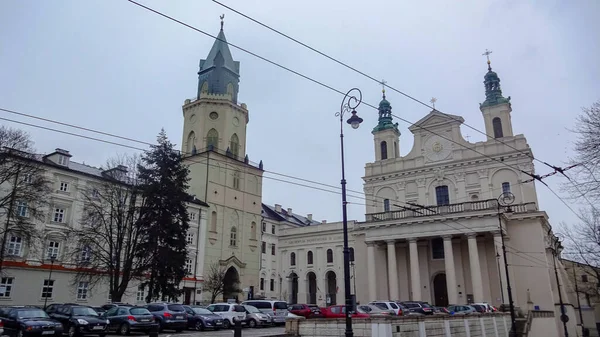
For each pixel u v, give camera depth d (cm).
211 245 5344
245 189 6088
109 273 3628
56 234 3831
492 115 4988
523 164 4644
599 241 3094
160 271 3634
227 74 6306
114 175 4062
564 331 4003
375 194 5484
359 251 5000
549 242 4622
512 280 4178
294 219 8694
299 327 2098
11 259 3506
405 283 4728
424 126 5356
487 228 4069
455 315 2316
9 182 3497
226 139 5981
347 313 1641
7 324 2103
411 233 4441
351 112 1939
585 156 1734
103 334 2314
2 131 3189
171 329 2686
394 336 1817
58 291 3784
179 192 3884
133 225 3856
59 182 3953
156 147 3962
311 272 7038
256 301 3441
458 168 4984
